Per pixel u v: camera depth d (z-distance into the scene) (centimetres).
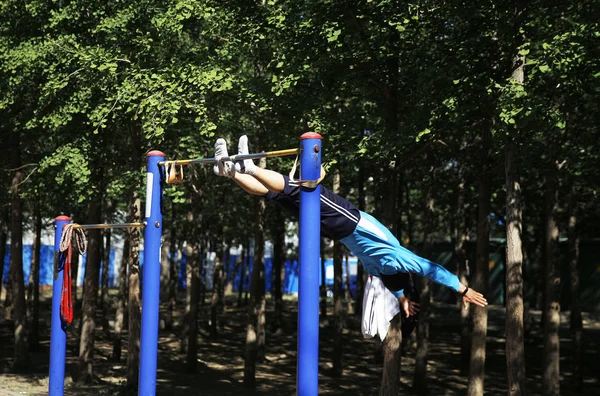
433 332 3303
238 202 2997
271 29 1583
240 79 1622
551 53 1161
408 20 1335
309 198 563
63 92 1730
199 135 1667
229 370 2416
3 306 3850
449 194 2556
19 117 2011
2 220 3353
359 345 2992
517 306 1378
